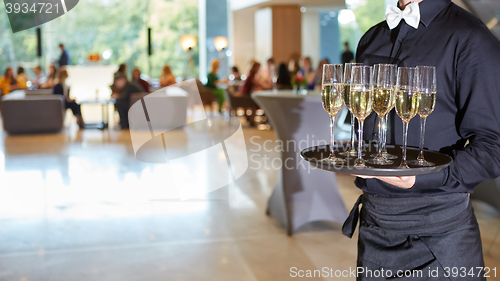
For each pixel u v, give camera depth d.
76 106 8.93
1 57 15.38
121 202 4.01
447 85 1.19
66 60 11.35
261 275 2.62
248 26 16.81
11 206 3.88
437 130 1.22
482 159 1.09
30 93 9.44
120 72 8.86
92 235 3.24
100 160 5.72
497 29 3.11
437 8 1.22
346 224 1.49
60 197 4.15
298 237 3.21
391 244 1.28
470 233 1.22
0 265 2.73
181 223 3.50
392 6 1.30
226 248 3.01
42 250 2.97
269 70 10.51
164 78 11.22
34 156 5.97
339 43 16.00
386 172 0.96
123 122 8.71
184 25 18.22
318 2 14.17
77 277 2.58
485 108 1.11
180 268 2.71
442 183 1.11
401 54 1.27
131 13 17.52
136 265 2.75
